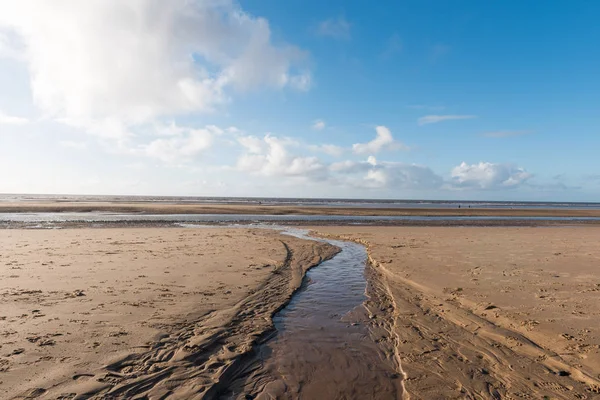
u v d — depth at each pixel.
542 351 5.79
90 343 5.63
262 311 7.87
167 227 24.92
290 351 6.12
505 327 6.84
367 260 14.38
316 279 11.26
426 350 6.06
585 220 43.50
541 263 12.46
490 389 4.84
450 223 33.38
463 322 7.25
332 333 6.95
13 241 15.92
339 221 32.84
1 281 8.99
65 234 18.97
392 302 8.84
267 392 4.84
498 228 28.11
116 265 11.22
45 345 5.48
